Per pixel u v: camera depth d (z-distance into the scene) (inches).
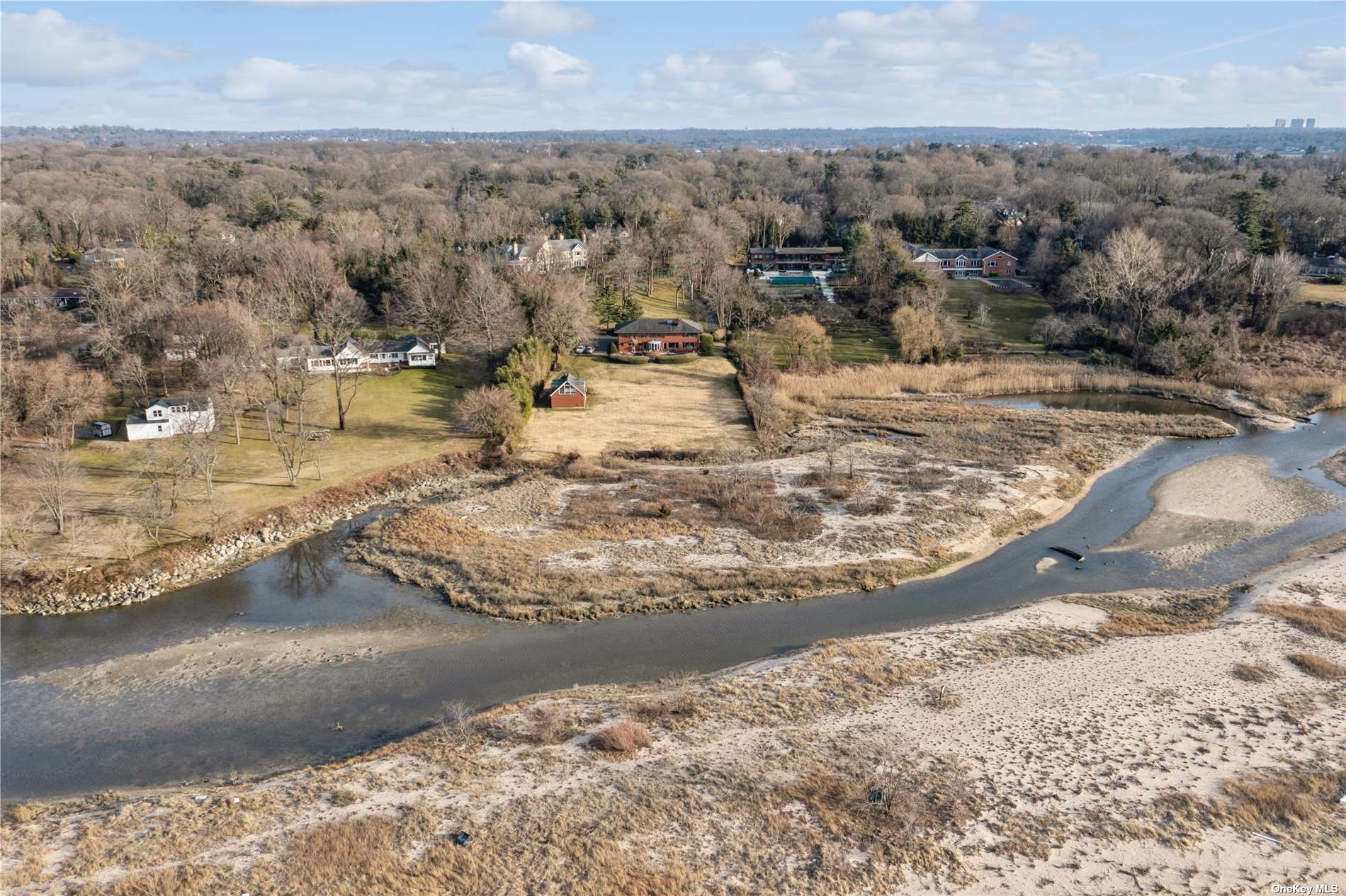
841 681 1791.3
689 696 1747.0
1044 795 1432.1
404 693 1788.9
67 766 1553.9
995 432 3476.9
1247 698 1705.2
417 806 1411.2
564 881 1242.0
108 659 1892.2
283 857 1289.4
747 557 2383.1
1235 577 2310.5
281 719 1699.1
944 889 1234.6
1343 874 1245.7
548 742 1596.9
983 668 1834.4
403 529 2532.0
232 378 3211.1
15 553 2199.8
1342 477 2994.6
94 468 2775.6
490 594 2172.7
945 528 2559.1
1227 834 1332.4
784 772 1493.6
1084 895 1218.6
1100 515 2726.4
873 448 3282.5
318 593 2207.2
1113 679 1781.5
